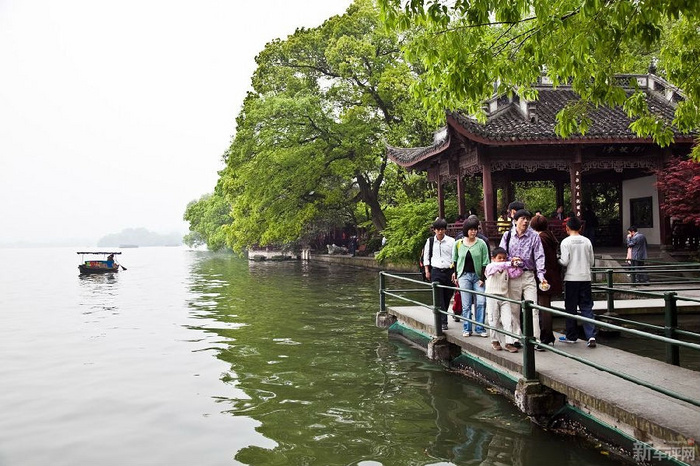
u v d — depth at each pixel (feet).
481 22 24.13
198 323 50.96
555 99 71.00
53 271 166.61
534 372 23.65
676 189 59.31
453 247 33.53
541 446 19.93
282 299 68.08
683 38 29.17
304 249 177.88
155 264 194.90
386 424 22.47
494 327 27.37
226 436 21.71
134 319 54.95
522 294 28.19
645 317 38.34
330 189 126.72
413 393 26.78
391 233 98.68
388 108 117.29
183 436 21.90
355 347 37.93
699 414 18.26
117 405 26.16
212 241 274.57
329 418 23.36
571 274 28.73
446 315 34.55
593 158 66.23
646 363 25.22
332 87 115.85
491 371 27.89
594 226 69.36
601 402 19.84
